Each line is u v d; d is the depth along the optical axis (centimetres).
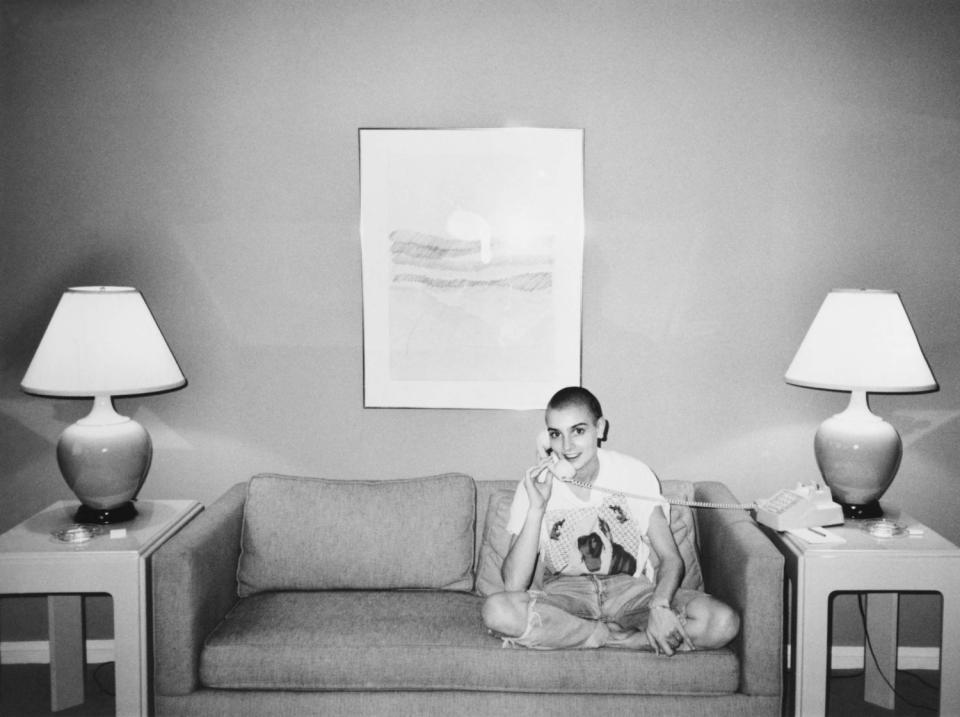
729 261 287
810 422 290
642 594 225
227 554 246
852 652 298
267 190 286
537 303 287
